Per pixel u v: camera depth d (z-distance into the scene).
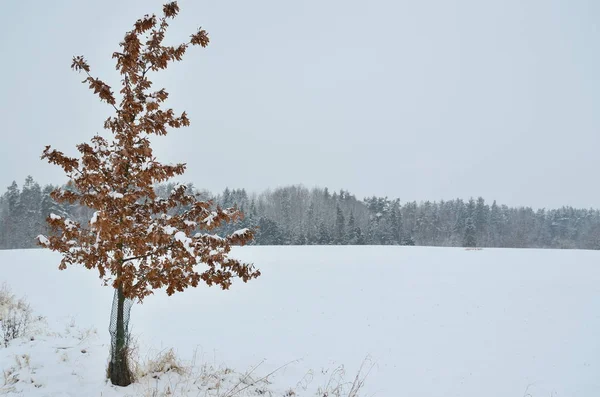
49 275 17.27
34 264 19.56
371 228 78.62
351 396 7.38
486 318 11.97
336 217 76.19
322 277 17.72
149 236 5.49
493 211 98.44
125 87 5.93
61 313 12.02
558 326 11.16
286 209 84.44
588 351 9.55
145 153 5.73
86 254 5.85
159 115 6.00
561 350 9.68
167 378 6.79
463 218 91.50
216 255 5.97
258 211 82.19
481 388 8.00
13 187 69.50
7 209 75.81
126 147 5.66
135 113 5.92
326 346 10.28
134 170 5.94
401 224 82.69
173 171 6.11
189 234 6.23
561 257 23.81
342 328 11.60
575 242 94.00
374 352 9.89
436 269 19.14
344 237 70.31
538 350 9.74
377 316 12.52
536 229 97.44
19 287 14.93
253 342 10.50
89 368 6.99
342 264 20.92
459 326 11.47
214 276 6.19
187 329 11.49
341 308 13.39
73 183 5.77
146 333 10.95
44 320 10.93
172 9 6.20
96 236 5.78
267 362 9.03
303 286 16.27
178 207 6.63
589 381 8.11
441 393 7.80
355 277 17.56
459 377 8.50
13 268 18.44
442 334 10.96
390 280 16.83
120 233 5.49
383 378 8.45
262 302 14.27
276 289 15.91
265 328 11.66
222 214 6.01
